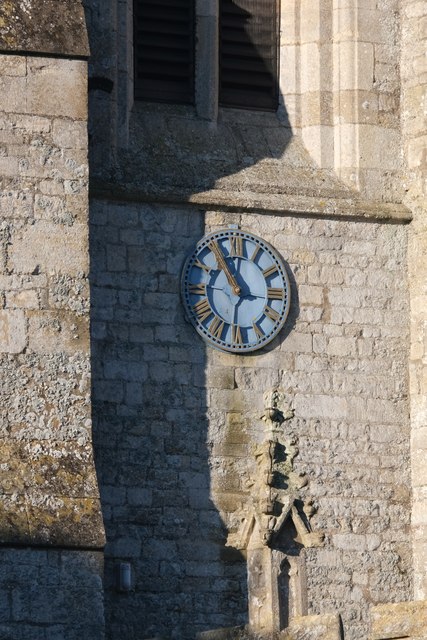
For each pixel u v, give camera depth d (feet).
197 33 167.84
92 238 160.66
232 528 159.02
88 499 146.82
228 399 160.86
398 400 163.53
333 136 167.73
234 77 168.66
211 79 167.43
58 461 147.74
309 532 159.84
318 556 159.84
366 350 163.63
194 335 161.17
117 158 162.61
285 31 169.17
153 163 163.22
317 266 164.04
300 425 161.58
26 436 148.15
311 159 167.43
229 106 168.35
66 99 153.38
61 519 145.79
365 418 162.71
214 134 166.61
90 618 144.46
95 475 147.95
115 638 156.04
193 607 157.48
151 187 161.79
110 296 160.25
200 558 158.30
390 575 160.86
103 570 147.74
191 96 167.53
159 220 162.09
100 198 161.17
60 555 145.07
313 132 167.94
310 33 168.96
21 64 153.28
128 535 157.58
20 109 152.87
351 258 164.66
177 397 160.15
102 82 162.71
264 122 168.35
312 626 140.36
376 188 166.50
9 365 149.18
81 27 154.61
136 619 156.56
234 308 161.89
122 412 158.92
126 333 160.15
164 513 158.40
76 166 152.76
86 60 154.20
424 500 161.79
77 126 153.28
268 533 158.40
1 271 150.51
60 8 155.12
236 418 160.76
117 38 164.14
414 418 163.22
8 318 149.89
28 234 151.23
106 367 159.33
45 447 148.05
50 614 144.15
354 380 163.12
